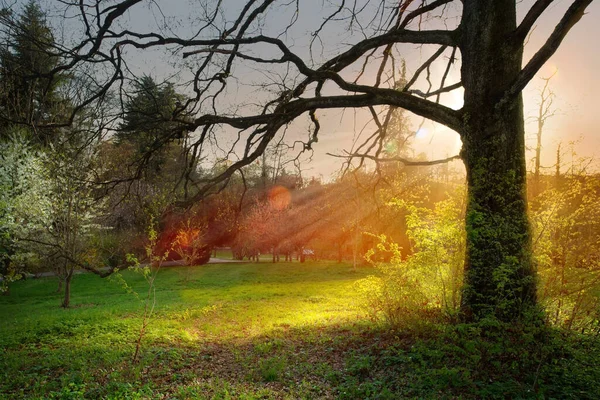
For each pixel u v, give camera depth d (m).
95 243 24.36
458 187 7.10
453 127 7.39
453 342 6.05
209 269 35.22
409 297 7.05
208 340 10.20
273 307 15.59
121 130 8.37
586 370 4.96
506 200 6.48
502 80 6.83
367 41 8.33
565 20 5.59
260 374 7.08
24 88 7.61
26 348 9.41
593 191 5.86
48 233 17.83
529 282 6.07
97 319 12.74
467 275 6.59
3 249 19.72
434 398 5.12
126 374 7.07
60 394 6.13
